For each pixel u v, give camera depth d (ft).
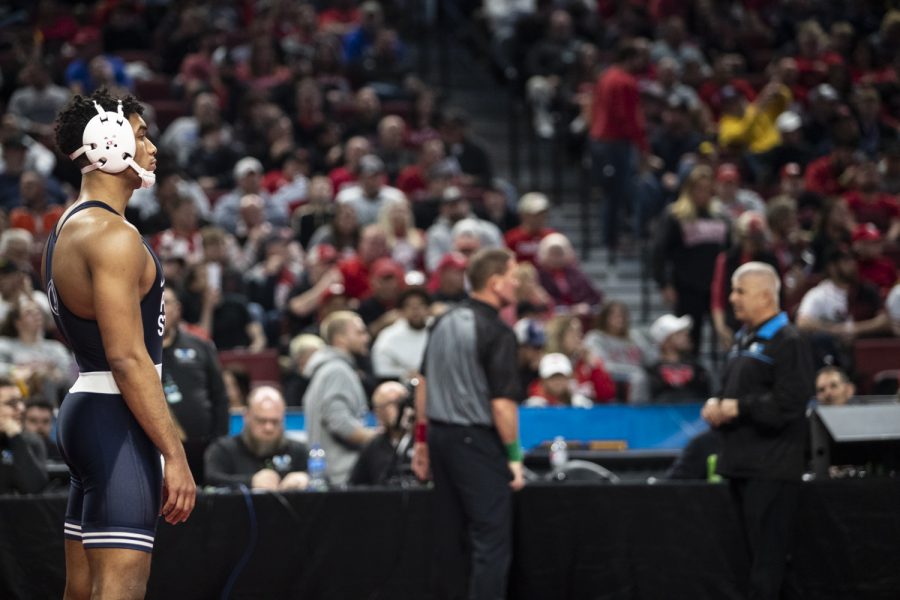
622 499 55.47
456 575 54.70
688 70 143.64
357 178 118.42
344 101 137.08
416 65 163.84
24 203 105.19
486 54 162.40
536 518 55.62
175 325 68.74
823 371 73.77
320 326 92.02
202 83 133.39
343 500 54.85
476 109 155.94
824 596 55.16
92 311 36.37
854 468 60.39
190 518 54.13
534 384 89.35
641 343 101.45
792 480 53.88
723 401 54.24
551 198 139.74
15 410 58.85
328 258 99.25
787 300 102.32
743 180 131.44
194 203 102.37
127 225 36.45
